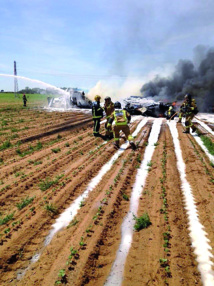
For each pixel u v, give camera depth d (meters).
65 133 14.66
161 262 3.82
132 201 5.96
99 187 6.71
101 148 10.77
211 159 9.19
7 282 3.55
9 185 6.95
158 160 9.03
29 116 21.98
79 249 4.16
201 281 3.46
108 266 3.83
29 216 5.32
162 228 4.75
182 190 6.51
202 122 19.20
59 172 8.00
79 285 3.42
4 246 4.32
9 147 11.38
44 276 3.62
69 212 5.48
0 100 49.09
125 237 4.56
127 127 10.52
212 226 4.75
